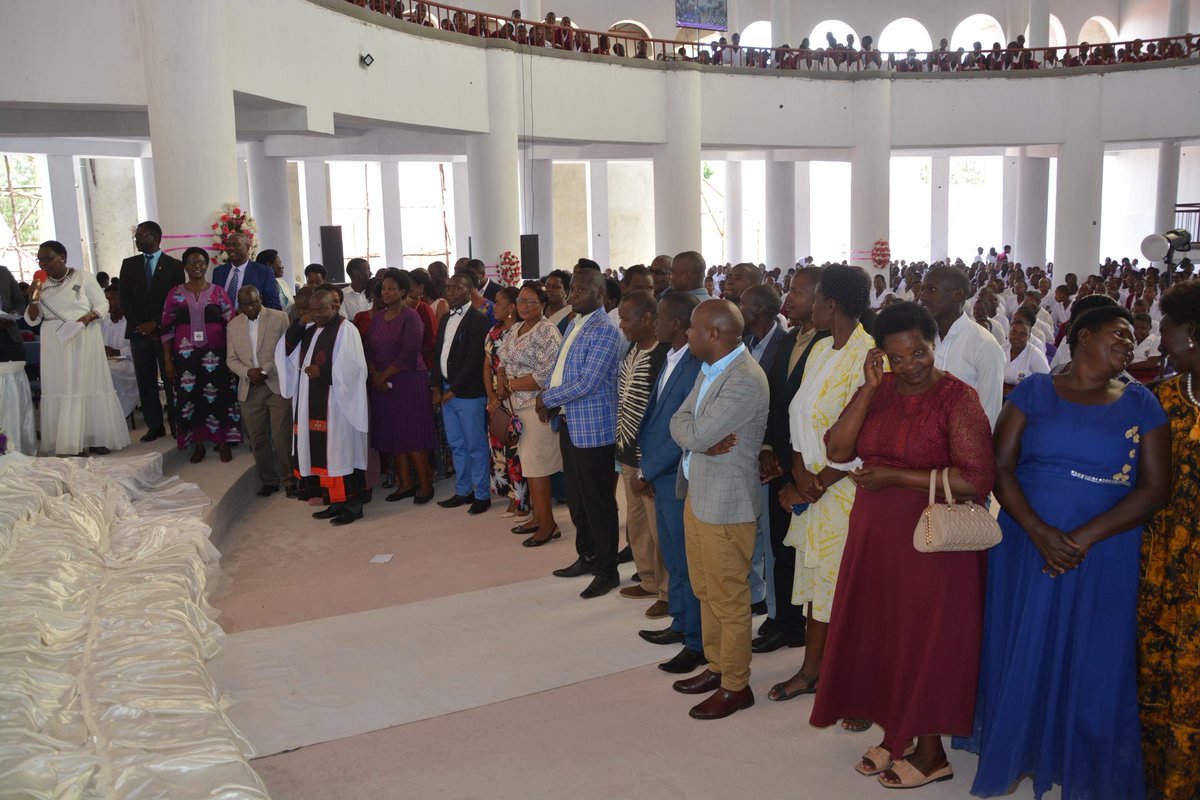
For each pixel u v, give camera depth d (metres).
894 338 3.08
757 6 25.52
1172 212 23.11
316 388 6.57
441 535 6.42
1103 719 2.98
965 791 3.22
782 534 4.33
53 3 8.88
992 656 3.23
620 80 16.70
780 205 22.52
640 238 31.06
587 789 3.28
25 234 22.64
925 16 26.19
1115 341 2.90
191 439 7.37
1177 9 21.67
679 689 4.00
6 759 2.72
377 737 3.69
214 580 5.36
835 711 3.36
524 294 5.86
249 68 9.79
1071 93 19.91
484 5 22.12
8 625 3.61
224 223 8.70
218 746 3.12
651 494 4.38
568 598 5.16
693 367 4.09
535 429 5.94
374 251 28.20
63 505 5.06
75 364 6.82
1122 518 2.88
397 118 12.77
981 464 3.00
